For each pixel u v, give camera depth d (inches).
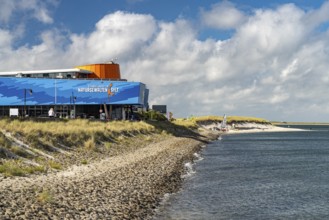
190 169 1492.4
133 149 1971.0
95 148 1627.7
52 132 1509.6
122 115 3789.4
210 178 1279.5
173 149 2246.6
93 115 3772.1
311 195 1018.1
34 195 677.9
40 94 3580.2
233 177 1341.0
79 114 3639.3
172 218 693.9
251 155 2448.3
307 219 756.6
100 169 1134.4
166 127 4050.2
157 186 984.3
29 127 1466.5
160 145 2415.1
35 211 570.3
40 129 1483.8
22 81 3560.5
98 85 3678.6
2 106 3535.9
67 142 1528.1
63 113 3644.2
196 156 2127.2
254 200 931.3
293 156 2422.5
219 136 6127.0
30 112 3580.2
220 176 1348.4
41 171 979.9
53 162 1135.0
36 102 3567.9
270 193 1038.4
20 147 1190.9
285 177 1386.6
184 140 3262.8
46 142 1370.6
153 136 3011.8
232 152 2677.2
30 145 1266.0
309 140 5039.4
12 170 895.7
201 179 1240.2
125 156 1605.6
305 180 1311.5
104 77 4237.2
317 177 1393.9
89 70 4261.8
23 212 553.0
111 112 3710.6
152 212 718.5
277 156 2404.0
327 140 5036.9
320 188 1136.8
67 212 596.4
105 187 848.9
